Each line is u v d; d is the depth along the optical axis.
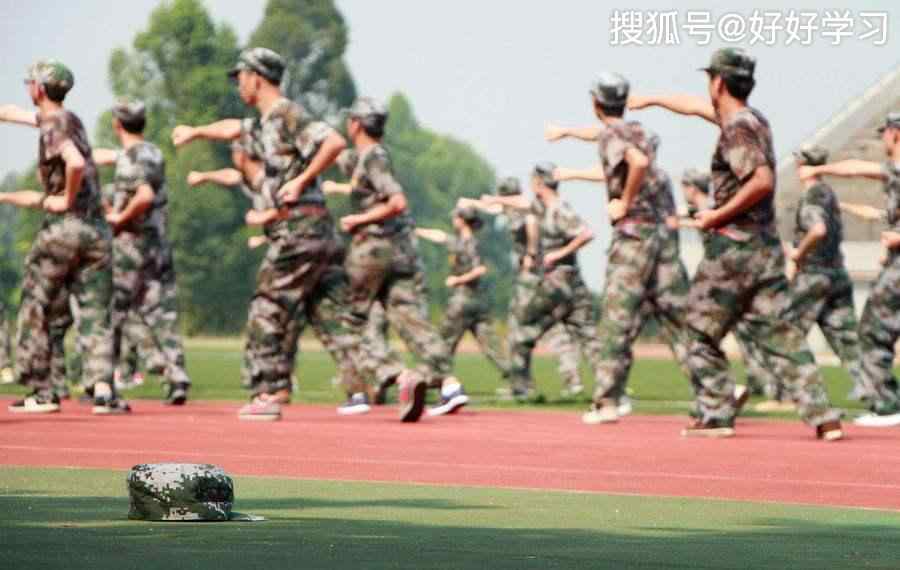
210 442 20.03
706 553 10.74
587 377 59.41
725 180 22.23
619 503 13.80
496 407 32.06
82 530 11.29
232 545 10.64
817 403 21.86
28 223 191.25
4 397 33.16
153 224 30.11
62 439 20.33
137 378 37.78
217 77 182.75
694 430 22.45
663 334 26.58
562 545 11.02
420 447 19.62
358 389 27.38
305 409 29.23
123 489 14.19
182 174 175.62
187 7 184.12
